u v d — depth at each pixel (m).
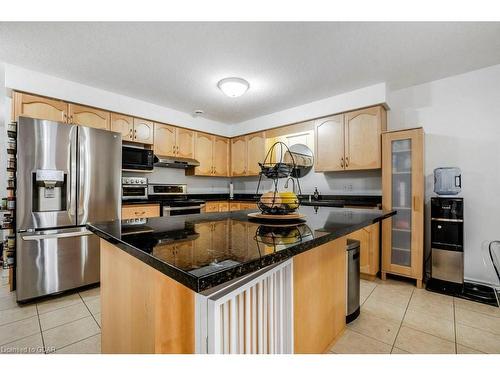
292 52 2.17
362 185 3.24
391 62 2.34
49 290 2.25
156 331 0.79
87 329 1.76
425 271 2.74
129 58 2.26
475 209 2.50
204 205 3.81
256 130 4.09
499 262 2.39
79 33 1.90
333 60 2.30
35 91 2.49
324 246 1.47
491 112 2.43
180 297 0.86
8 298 2.25
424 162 2.72
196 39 1.98
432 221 2.48
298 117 3.50
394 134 2.65
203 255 0.65
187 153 3.86
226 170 4.48
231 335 0.85
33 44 2.04
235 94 2.75
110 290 1.13
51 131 2.28
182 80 2.72
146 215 3.07
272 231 0.98
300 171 3.80
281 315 1.08
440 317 1.90
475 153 2.50
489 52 2.18
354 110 2.98
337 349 1.52
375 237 2.69
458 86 2.60
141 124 3.31
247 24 1.81
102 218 2.58
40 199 2.25
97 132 2.56
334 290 1.59
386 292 2.38
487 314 1.94
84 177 2.47
